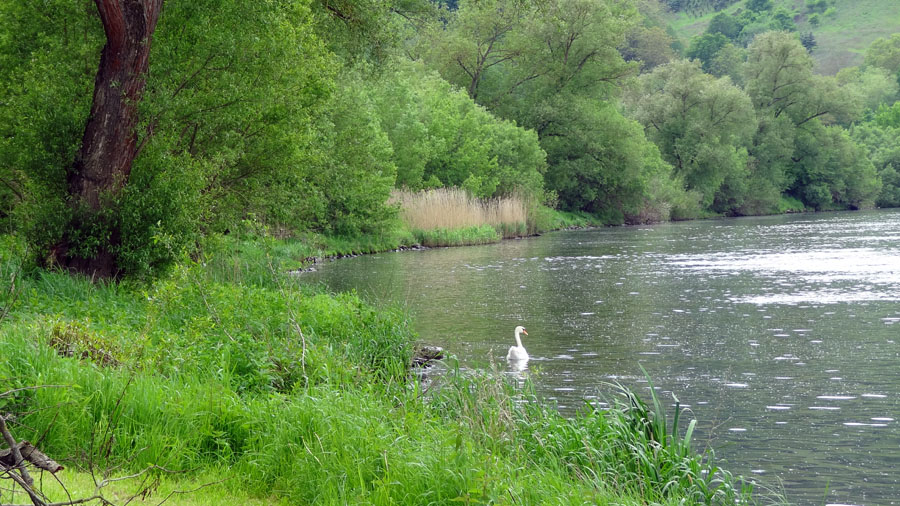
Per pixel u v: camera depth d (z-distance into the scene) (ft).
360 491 26.05
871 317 74.38
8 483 23.57
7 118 64.75
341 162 119.34
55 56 67.21
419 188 184.55
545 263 126.93
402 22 131.34
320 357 38.65
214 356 37.50
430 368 55.98
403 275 110.83
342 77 117.08
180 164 67.36
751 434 41.86
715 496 32.22
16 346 32.30
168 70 68.64
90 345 36.04
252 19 72.18
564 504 26.18
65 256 61.11
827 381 52.24
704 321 74.13
